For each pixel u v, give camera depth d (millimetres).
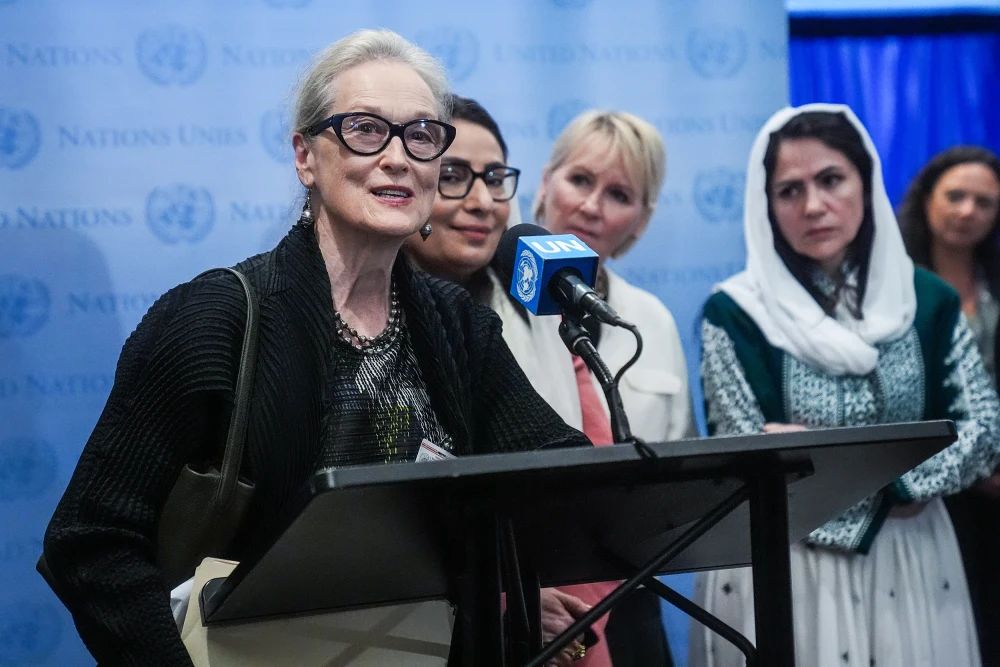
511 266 1509
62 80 3033
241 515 1508
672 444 1106
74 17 3039
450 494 1131
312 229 1659
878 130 3955
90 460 1454
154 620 1373
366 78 1608
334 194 1593
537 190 3223
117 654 1373
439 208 2549
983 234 3533
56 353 2994
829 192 2955
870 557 2799
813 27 3924
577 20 3270
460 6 3221
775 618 1238
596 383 2756
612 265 3252
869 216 2994
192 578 1781
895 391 2857
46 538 1435
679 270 3279
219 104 3102
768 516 1239
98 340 3016
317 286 1604
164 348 1479
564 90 3262
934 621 2801
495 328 1826
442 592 1461
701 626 2883
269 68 3123
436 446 1587
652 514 1316
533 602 1539
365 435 1592
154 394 1463
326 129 1594
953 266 3562
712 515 1265
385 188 1575
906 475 2781
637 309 2965
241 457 1489
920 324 2939
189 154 3082
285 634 1451
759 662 1257
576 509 1243
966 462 2812
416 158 1596
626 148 2939
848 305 2936
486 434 1780
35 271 2996
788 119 3027
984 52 3984
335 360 1605
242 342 1524
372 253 1630
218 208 3090
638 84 3291
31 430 2971
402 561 1283
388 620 1497
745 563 1604
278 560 1179
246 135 3109
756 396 2883
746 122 3324
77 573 1395
